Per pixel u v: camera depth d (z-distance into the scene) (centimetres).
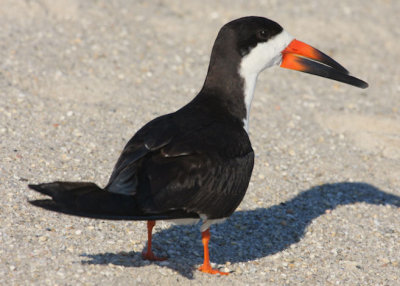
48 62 1606
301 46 1066
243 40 1009
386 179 1353
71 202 760
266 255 1054
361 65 1912
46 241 971
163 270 946
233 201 936
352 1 2342
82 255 951
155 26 1959
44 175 1159
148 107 1480
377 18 2219
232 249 1065
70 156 1240
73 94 1488
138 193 829
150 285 907
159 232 1078
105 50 1734
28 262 909
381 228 1162
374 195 1283
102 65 1648
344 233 1139
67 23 1841
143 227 1076
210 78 1016
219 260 1023
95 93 1509
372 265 1041
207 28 1992
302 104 1630
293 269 1014
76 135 1319
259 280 969
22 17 1820
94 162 1234
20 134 1281
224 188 907
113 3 2039
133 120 1413
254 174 1298
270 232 1125
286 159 1373
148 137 898
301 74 1830
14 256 919
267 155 1374
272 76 1791
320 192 1271
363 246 1099
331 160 1395
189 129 918
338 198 1256
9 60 1573
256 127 1480
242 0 2239
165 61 1753
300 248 1084
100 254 963
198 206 888
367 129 1555
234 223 1144
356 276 1002
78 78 1559
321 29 2067
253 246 1080
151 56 1764
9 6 1847
